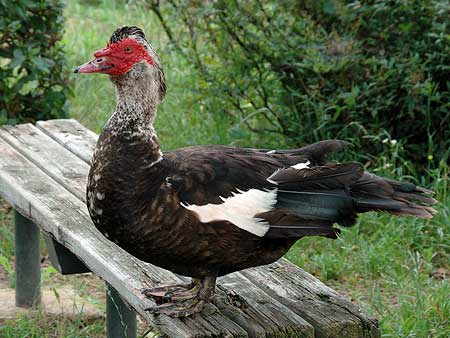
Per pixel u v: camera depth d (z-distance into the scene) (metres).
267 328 3.74
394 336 5.17
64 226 4.46
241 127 8.12
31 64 7.31
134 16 10.79
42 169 5.24
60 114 7.64
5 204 7.30
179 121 8.33
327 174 3.81
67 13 11.27
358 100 7.36
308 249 6.56
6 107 7.47
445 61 7.23
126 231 3.79
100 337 5.49
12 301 5.86
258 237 3.79
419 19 7.27
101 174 3.79
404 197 3.88
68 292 6.00
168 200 3.74
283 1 7.50
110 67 3.79
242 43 7.61
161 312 3.81
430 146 7.14
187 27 8.24
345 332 3.82
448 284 5.76
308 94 7.52
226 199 3.77
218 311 3.87
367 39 7.44
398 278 6.03
